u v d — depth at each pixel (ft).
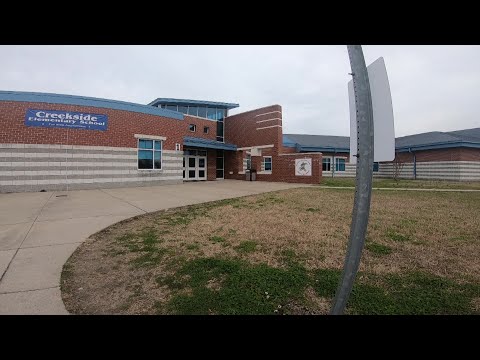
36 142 42.60
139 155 52.49
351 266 6.18
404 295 10.83
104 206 29.17
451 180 81.20
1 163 40.52
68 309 9.62
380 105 5.97
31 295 10.39
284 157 70.49
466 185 62.80
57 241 16.90
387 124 5.76
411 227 21.62
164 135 56.08
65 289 11.06
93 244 16.69
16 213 25.03
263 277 12.39
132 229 20.39
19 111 41.65
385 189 53.62
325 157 105.70
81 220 22.35
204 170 77.30
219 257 14.85
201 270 13.17
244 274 12.66
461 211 28.63
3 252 14.89
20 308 9.54
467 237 18.89
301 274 12.75
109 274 12.64
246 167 81.51
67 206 28.99
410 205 32.76
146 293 10.96
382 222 23.38
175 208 28.99
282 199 36.99
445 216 25.98
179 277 12.41
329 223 22.71
